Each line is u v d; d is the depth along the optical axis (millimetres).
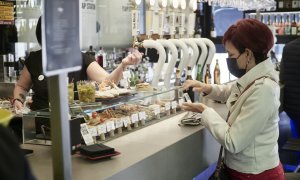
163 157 2502
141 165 2273
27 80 3539
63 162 1516
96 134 2543
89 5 5383
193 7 4180
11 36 4887
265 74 2258
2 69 4812
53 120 1506
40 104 3311
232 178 2418
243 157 2314
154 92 3201
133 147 2527
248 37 2254
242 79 2318
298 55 3945
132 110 2941
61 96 1480
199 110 2465
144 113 3027
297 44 3941
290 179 3018
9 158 879
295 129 4207
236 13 7695
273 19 7359
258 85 2191
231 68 2432
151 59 4074
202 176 3090
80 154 2314
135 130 2943
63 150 1511
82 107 2545
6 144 892
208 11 7336
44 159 2254
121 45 5922
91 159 2248
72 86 2643
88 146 2350
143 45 3508
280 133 4395
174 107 3430
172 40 3689
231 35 2328
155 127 3053
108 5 5711
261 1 6051
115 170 2100
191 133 2891
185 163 2812
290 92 4078
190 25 4219
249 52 2285
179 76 3709
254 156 2287
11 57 4895
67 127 1521
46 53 1362
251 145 2283
